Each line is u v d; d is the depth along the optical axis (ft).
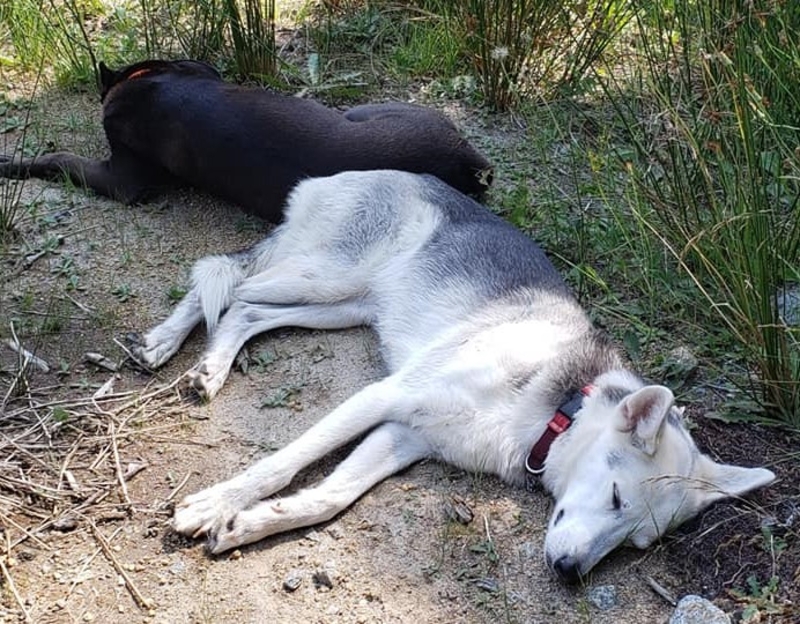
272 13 7.82
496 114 7.73
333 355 5.68
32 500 4.67
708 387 5.55
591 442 4.76
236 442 5.09
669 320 5.96
